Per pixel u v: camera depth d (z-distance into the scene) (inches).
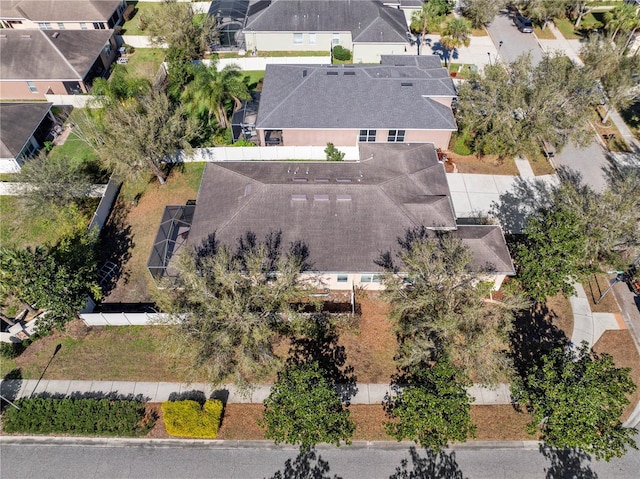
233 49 2150.6
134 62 2129.7
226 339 956.0
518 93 1451.8
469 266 1159.6
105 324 1195.3
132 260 1342.3
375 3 2155.5
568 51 2182.6
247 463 982.4
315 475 964.6
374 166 1434.5
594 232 1140.5
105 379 1103.0
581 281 1162.0
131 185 1539.1
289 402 923.4
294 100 1593.3
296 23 2087.8
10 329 1172.5
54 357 1141.7
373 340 1157.1
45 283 1040.8
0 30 1892.2
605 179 1565.0
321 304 1204.5
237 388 995.9
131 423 1019.9
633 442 882.8
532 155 1497.3
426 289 1035.9
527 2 2365.9
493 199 1502.2
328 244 1193.4
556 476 960.9
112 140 1390.3
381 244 1194.0
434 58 1801.2
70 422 1020.5
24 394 1080.8
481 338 955.3
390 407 1049.5
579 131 1493.6
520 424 1024.9
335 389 1069.8
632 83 1619.1
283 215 1234.0
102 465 983.0
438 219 1243.8
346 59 2105.1
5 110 1648.6
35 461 991.0
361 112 1568.7
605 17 2258.9
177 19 1935.3
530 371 991.6
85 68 1877.5
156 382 1098.1
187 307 1034.7
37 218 1429.6
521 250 1163.3
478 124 1556.3
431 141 1608.0
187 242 1227.2
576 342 1150.3
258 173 1391.5
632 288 1245.7
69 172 1417.3
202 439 1015.0
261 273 1071.6
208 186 1373.0
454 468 971.3
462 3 2422.5
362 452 994.1
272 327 1093.8
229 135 1699.1
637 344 1147.3
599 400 870.4
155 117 1433.3
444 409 895.7
